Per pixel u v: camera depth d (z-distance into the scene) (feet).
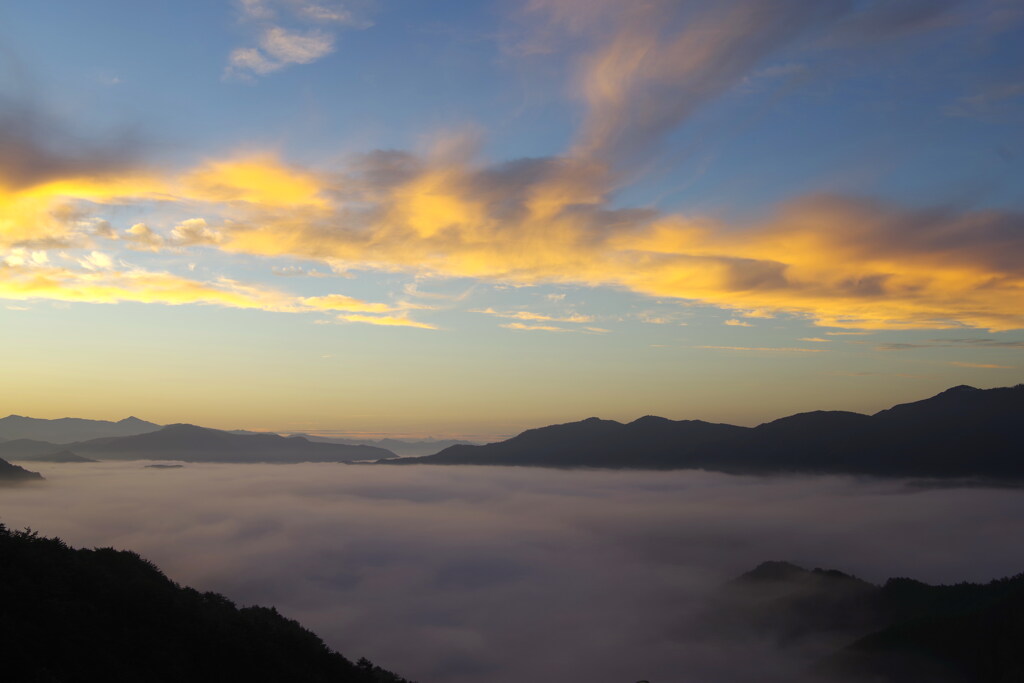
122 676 86.89
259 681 102.99
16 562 102.32
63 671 82.48
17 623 86.69
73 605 96.53
